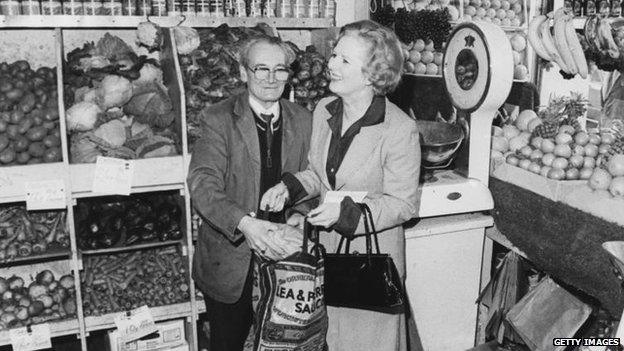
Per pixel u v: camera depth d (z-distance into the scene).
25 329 2.75
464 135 2.75
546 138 2.74
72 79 2.85
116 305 2.92
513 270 2.81
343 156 2.07
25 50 3.08
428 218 2.71
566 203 2.44
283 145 2.30
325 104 2.21
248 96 2.27
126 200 2.93
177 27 2.94
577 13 3.14
